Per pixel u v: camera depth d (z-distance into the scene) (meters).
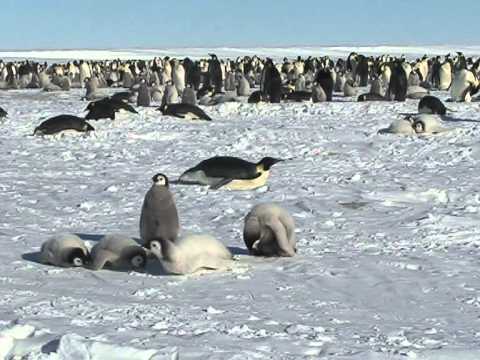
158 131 25.70
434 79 53.44
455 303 7.86
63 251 9.27
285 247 9.77
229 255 9.37
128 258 9.20
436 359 5.71
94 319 6.66
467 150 20.44
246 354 5.57
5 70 57.28
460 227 11.85
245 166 15.62
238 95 42.91
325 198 14.30
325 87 38.16
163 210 9.57
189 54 143.62
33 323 6.41
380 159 19.69
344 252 10.22
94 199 14.30
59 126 24.97
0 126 27.64
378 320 7.12
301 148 21.59
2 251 10.01
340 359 5.61
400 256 9.97
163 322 6.54
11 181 16.41
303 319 7.04
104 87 58.56
